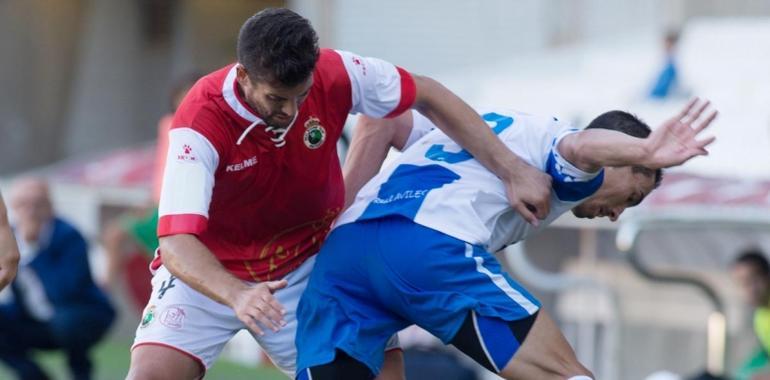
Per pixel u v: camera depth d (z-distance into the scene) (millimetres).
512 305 12875
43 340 25016
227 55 66000
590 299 25609
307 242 14102
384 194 13531
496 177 13328
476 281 12898
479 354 12891
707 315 25672
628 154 12289
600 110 34969
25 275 24750
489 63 51188
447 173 13352
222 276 11938
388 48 51938
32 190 24641
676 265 26672
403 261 13023
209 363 13930
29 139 62500
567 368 12781
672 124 12109
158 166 24750
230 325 13867
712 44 39844
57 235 24844
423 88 13391
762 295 23234
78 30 63781
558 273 25656
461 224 13078
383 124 14547
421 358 22641
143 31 64875
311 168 13148
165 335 13633
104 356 30688
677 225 21266
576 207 13484
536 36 50562
